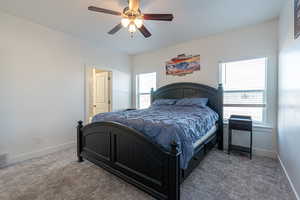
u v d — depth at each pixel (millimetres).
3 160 2271
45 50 2795
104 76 4273
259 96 2820
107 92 4211
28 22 2570
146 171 1587
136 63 4688
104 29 2938
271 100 2639
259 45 2736
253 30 2789
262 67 2789
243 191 1686
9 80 2379
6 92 2352
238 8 2242
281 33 2279
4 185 1804
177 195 1370
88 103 3516
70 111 3199
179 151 1423
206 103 3148
